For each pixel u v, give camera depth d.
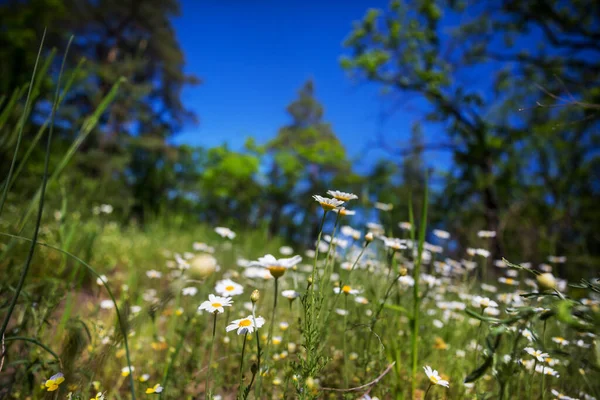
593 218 7.47
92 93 12.59
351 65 12.67
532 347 1.20
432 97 12.17
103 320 1.85
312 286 1.09
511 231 7.56
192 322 1.79
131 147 18.72
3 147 1.51
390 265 1.48
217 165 21.84
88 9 17.30
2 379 1.44
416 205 9.55
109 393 1.51
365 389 1.36
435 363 1.75
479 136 11.20
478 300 1.45
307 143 29.27
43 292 1.57
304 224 20.48
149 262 4.63
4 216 2.05
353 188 20.09
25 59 6.59
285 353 1.53
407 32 12.08
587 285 0.78
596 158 9.45
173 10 20.91
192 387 1.69
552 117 9.65
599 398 1.24
